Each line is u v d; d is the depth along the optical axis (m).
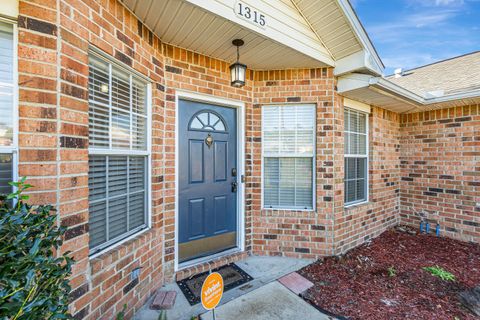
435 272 2.81
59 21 1.41
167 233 2.58
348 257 3.21
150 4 1.93
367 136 4.08
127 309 1.94
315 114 3.27
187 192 2.85
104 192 1.88
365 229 3.80
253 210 3.29
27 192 1.31
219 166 3.12
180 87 2.65
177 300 2.26
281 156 3.35
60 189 1.42
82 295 1.54
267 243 3.27
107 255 1.77
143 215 2.36
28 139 1.32
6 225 0.96
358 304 2.21
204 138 2.99
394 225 4.50
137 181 2.28
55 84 1.39
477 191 3.77
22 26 1.30
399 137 4.65
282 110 3.36
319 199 3.21
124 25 1.94
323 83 3.19
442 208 4.12
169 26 2.24
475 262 3.13
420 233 4.19
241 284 2.54
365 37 2.85
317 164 3.23
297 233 3.23
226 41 2.52
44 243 1.12
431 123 4.27
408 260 3.16
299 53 2.80
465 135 3.89
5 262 0.94
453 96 3.56
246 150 3.25
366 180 4.08
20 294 0.91
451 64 5.40
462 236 3.90
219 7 2.07
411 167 4.50
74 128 1.50
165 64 2.55
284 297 2.29
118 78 2.01
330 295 2.35
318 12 2.71
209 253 3.04
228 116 3.19
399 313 2.09
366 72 3.05
